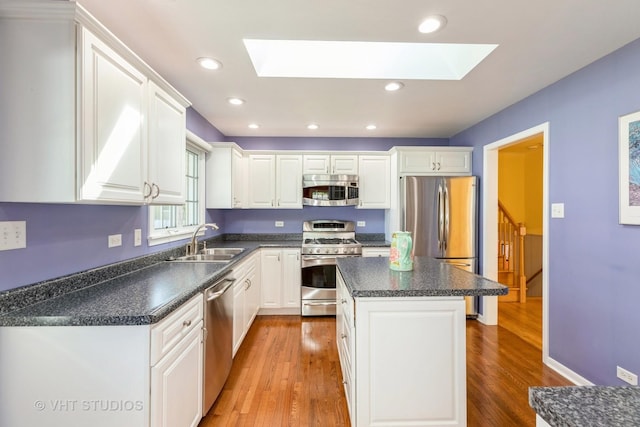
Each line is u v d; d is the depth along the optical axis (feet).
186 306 5.12
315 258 12.05
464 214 11.60
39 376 4.03
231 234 14.06
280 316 12.17
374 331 5.12
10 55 3.95
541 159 16.31
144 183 5.45
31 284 4.53
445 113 10.64
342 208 14.28
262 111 10.42
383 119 11.34
